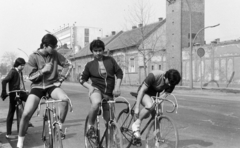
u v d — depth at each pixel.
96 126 4.50
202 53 21.22
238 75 22.06
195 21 29.67
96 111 4.27
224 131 6.50
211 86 24.58
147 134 4.60
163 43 34.62
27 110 4.18
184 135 6.12
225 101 13.35
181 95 17.42
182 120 7.98
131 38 35.38
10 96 6.08
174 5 29.12
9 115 6.09
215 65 24.20
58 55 4.48
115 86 4.38
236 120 7.94
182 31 28.50
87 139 4.84
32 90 4.29
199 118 8.32
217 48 24.00
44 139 4.41
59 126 3.87
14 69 6.09
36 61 4.31
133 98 14.88
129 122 4.67
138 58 34.22
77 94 18.91
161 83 4.39
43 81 4.26
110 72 4.43
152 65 32.00
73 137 6.11
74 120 8.31
